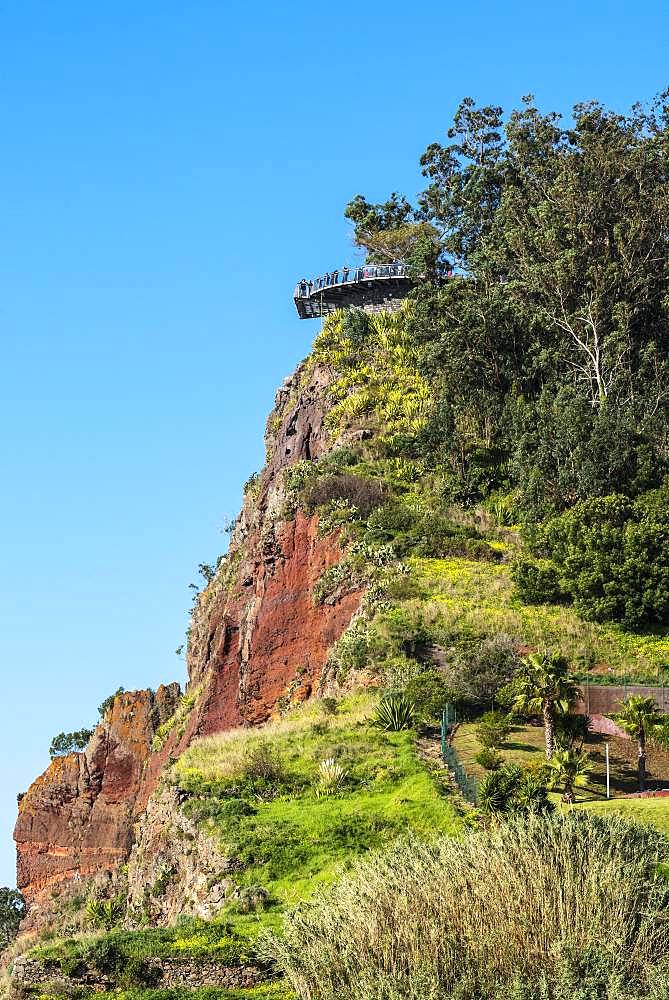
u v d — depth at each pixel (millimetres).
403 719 56781
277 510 84062
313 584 76188
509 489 81125
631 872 34875
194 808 52594
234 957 39125
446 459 83000
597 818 39188
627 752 54094
